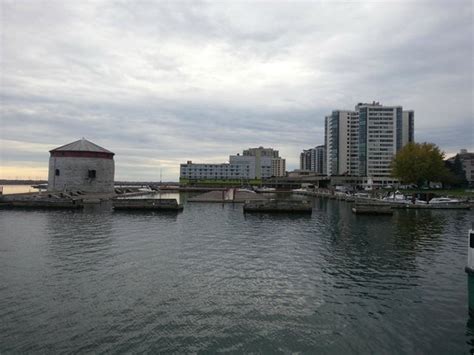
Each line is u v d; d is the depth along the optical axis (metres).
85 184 103.06
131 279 23.11
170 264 26.89
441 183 142.12
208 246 33.88
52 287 21.45
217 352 14.23
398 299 19.92
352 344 14.94
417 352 14.33
